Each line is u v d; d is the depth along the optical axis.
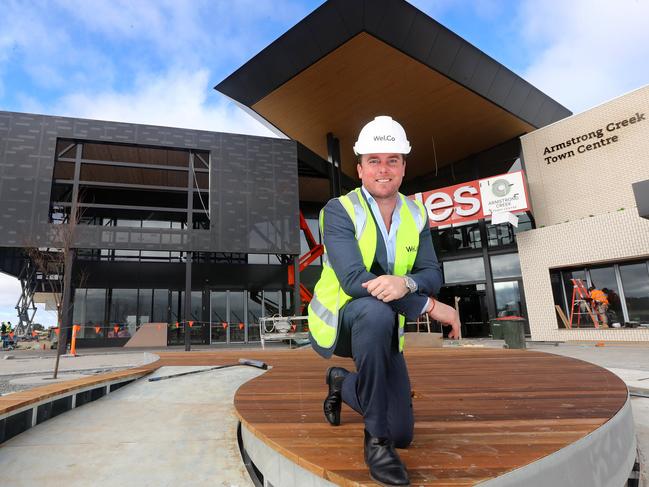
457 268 16.92
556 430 1.71
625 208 12.53
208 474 2.20
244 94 15.75
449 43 13.42
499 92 15.11
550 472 1.38
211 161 14.46
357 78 14.49
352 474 1.26
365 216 1.45
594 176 13.36
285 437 1.73
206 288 17.12
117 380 4.75
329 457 1.45
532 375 3.54
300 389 3.10
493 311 15.67
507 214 13.57
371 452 1.22
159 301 16.66
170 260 17.16
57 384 3.92
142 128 13.94
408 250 1.47
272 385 3.32
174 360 7.24
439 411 2.17
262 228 14.47
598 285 12.48
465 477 1.20
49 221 12.50
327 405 1.91
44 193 12.56
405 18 12.50
